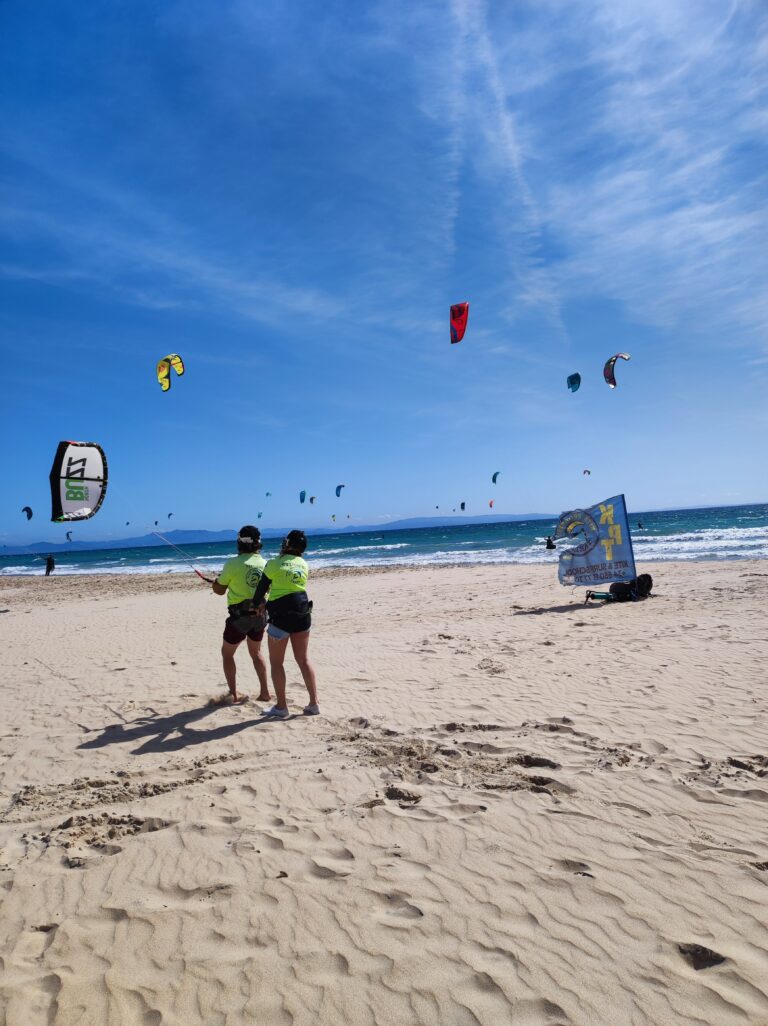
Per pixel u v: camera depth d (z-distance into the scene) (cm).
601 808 363
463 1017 211
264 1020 213
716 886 280
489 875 296
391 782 412
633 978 226
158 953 249
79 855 330
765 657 702
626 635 886
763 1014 206
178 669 807
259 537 612
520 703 582
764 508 12731
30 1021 215
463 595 1566
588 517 1276
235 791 408
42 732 559
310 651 892
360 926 261
